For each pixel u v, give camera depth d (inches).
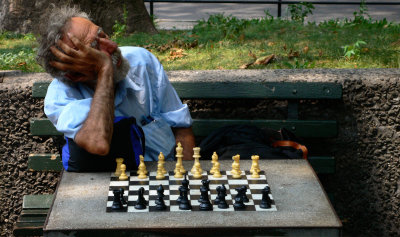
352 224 145.8
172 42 202.1
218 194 91.9
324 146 141.5
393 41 202.7
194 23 329.1
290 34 226.5
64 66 103.7
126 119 106.4
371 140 138.8
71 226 84.7
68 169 106.1
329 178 143.2
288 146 125.7
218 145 128.2
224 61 176.2
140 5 237.9
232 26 225.6
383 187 141.3
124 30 231.5
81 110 101.6
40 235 124.3
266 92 133.0
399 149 137.3
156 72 124.1
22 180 143.3
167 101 126.0
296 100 135.3
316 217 87.5
